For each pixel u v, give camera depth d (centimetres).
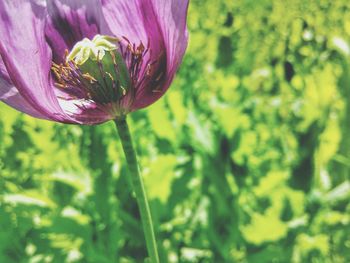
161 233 40
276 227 39
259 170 42
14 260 40
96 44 22
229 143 41
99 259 39
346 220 42
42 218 38
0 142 45
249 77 54
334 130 45
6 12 21
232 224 40
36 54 21
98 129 41
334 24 75
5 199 39
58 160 43
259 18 81
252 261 40
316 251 41
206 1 89
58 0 24
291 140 45
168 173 39
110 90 23
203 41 70
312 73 52
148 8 23
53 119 22
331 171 46
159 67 23
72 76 23
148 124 43
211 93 49
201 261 41
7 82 22
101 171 40
